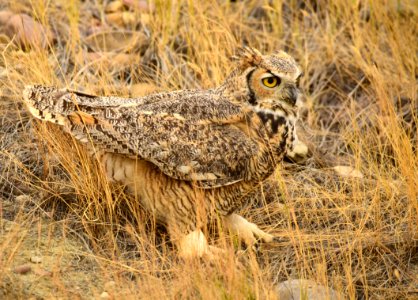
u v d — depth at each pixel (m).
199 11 27.73
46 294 18.48
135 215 20.77
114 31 28.53
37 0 27.83
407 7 30.09
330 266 21.16
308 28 30.02
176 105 20.81
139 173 20.50
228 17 29.27
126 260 20.38
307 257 21.19
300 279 19.38
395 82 27.64
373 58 28.48
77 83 25.66
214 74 25.73
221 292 18.11
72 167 21.47
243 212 22.94
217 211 21.09
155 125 20.31
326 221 22.62
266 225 22.55
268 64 20.70
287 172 24.30
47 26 26.97
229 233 21.72
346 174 24.19
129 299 18.22
